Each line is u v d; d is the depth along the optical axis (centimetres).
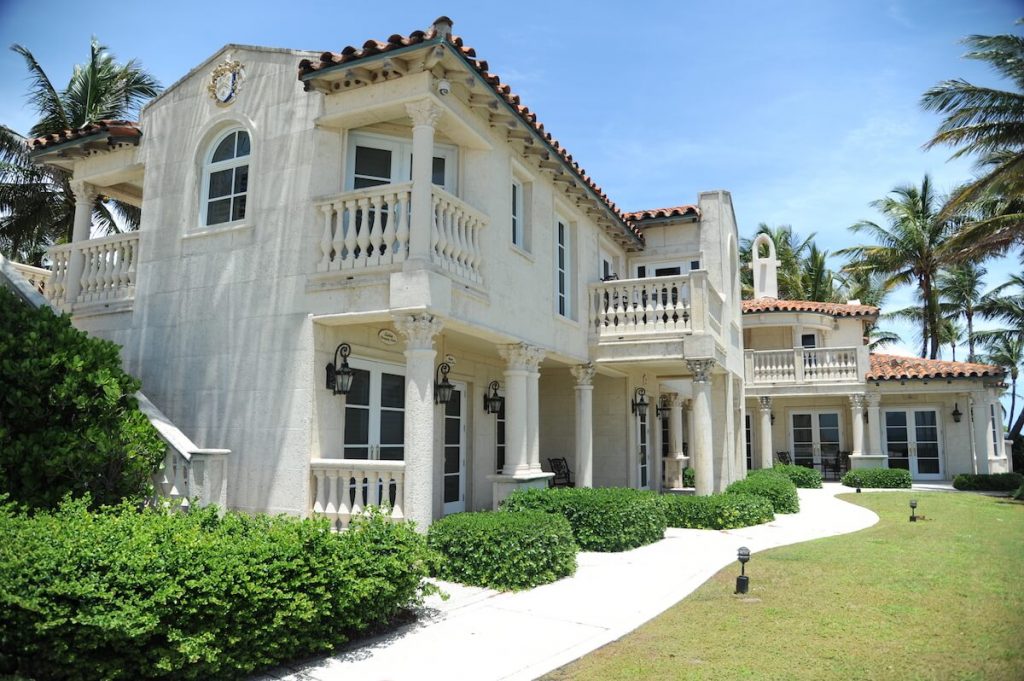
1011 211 2409
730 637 621
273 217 977
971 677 515
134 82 2619
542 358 1206
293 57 999
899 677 517
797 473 2347
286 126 990
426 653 574
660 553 1043
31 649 432
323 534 592
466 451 1307
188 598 467
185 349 1011
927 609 714
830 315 2673
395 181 1016
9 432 740
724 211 1767
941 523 1403
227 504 928
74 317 1134
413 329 864
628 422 1733
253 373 949
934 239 3241
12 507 611
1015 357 4406
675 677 521
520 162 1178
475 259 1004
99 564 466
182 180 1070
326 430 924
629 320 1431
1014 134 2081
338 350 952
